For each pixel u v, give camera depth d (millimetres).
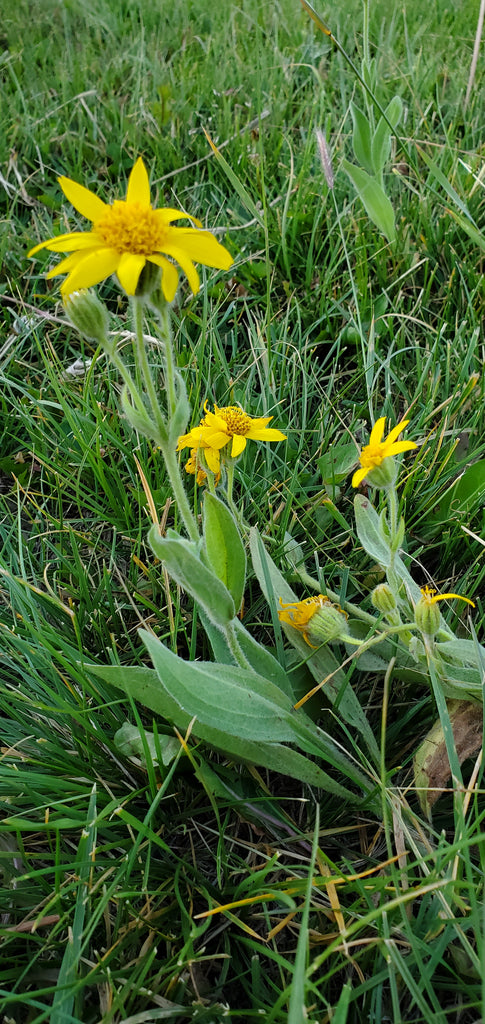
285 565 297
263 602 291
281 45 720
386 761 249
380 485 224
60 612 284
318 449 346
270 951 192
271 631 289
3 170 536
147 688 213
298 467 350
